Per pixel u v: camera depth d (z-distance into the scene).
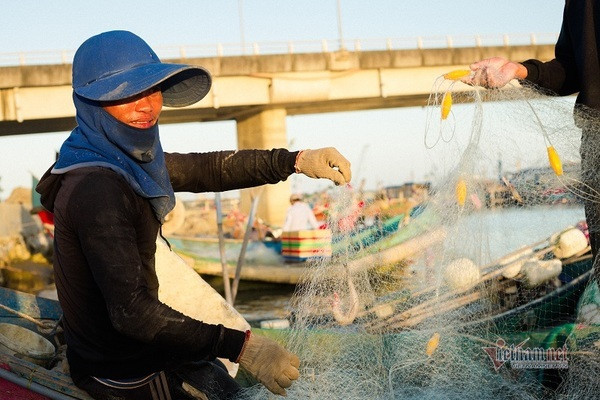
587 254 3.52
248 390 2.75
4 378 2.66
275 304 11.58
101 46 2.40
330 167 2.82
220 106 31.25
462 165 2.61
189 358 2.33
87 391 2.53
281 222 30.86
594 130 2.68
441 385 2.72
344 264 2.87
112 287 2.18
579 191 2.71
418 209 3.06
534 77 2.78
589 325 2.99
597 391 2.80
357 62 32.09
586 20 2.71
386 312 2.87
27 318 3.19
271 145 33.38
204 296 3.26
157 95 2.41
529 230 2.85
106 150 2.35
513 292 3.39
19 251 17.48
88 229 2.21
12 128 33.16
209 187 2.91
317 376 2.64
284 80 31.42
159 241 3.25
